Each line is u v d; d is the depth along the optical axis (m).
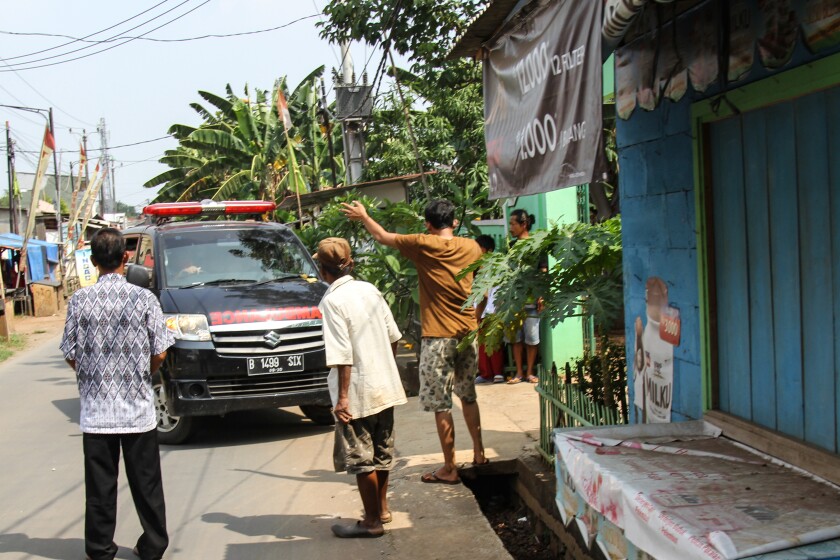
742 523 2.62
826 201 3.10
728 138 3.80
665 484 3.07
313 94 26.75
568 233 5.13
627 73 4.85
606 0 3.56
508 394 8.45
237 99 26.95
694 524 2.63
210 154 28.38
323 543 4.87
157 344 4.59
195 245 8.44
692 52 4.01
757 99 3.44
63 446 7.71
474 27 5.48
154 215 9.27
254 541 4.99
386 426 5.00
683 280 4.22
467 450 6.47
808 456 3.16
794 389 3.37
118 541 5.09
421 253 5.57
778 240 3.44
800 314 3.30
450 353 5.64
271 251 8.67
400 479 5.89
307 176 25.97
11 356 16.05
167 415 7.52
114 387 4.49
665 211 4.40
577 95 4.18
